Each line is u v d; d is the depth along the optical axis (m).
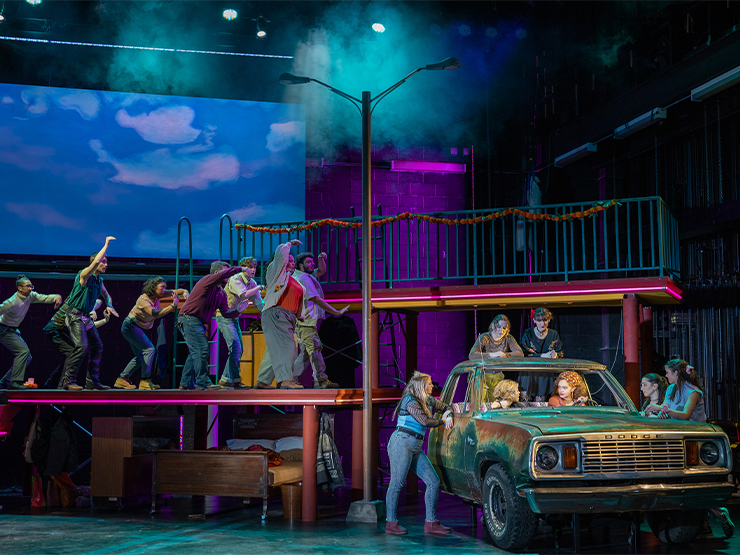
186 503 11.15
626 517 7.44
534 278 16.19
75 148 14.91
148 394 10.05
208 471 9.61
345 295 11.72
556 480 6.41
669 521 7.21
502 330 9.62
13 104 14.73
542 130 17.00
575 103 16.69
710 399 13.17
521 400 8.34
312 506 9.30
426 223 16.11
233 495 9.46
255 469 9.41
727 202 12.47
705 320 13.45
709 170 13.34
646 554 6.77
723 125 13.12
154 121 15.36
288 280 9.52
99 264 10.67
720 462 6.71
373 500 9.34
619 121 14.83
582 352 15.73
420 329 15.86
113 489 10.35
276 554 7.10
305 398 9.29
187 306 10.07
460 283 16.11
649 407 8.09
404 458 8.21
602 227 16.02
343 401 9.29
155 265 15.05
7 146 14.58
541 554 6.86
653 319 14.79
